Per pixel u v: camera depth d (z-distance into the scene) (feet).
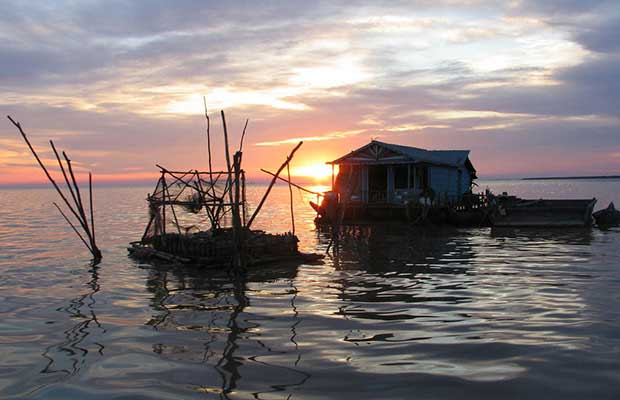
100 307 39.32
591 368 25.68
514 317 35.14
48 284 48.47
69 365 26.89
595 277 49.70
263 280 49.65
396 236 92.89
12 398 23.06
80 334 32.27
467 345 29.25
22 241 85.71
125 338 31.32
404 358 27.27
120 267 58.08
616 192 352.28
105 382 24.62
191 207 65.41
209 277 51.49
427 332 31.86
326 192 119.65
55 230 107.86
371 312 36.91
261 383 24.21
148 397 22.86
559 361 26.63
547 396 22.67
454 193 136.36
